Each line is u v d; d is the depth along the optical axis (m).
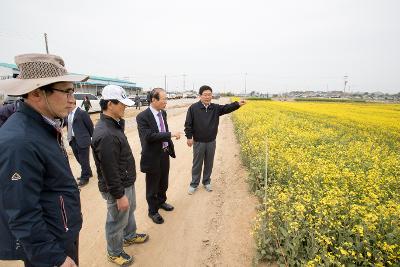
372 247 3.11
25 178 1.55
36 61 1.70
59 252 1.72
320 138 9.19
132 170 3.42
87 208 5.09
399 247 3.01
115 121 3.02
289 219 3.43
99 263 3.57
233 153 9.23
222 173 7.15
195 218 4.77
